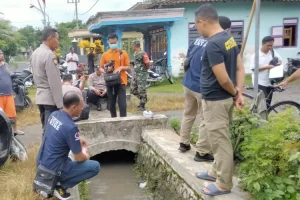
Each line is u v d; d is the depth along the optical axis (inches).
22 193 155.4
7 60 1362.0
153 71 591.5
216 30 130.1
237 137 174.9
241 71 134.7
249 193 132.5
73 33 1199.6
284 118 150.3
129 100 373.7
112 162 259.9
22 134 288.8
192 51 172.1
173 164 177.9
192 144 206.7
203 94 130.6
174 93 468.1
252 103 189.0
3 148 188.5
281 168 125.3
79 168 153.1
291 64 626.5
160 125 252.5
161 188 191.3
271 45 224.7
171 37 637.9
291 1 661.9
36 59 197.9
